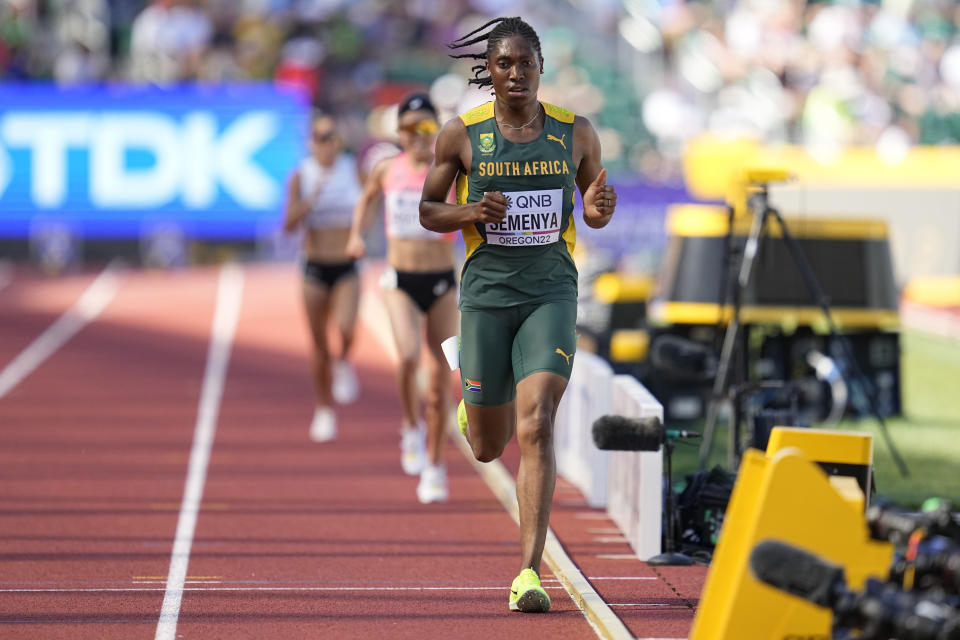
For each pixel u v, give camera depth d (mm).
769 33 76000
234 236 64750
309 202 29953
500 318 16812
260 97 64188
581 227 51250
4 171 63562
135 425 32844
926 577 11555
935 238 51031
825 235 32844
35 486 25547
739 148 51531
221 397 37188
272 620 16297
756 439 20656
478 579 18500
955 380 40531
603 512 23500
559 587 18062
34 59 73125
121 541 20938
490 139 16500
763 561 11016
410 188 24828
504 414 17266
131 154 64000
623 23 81125
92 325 50344
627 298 35844
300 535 21469
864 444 14578
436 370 24328
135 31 75875
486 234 16609
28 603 17078
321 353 30859
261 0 79875
